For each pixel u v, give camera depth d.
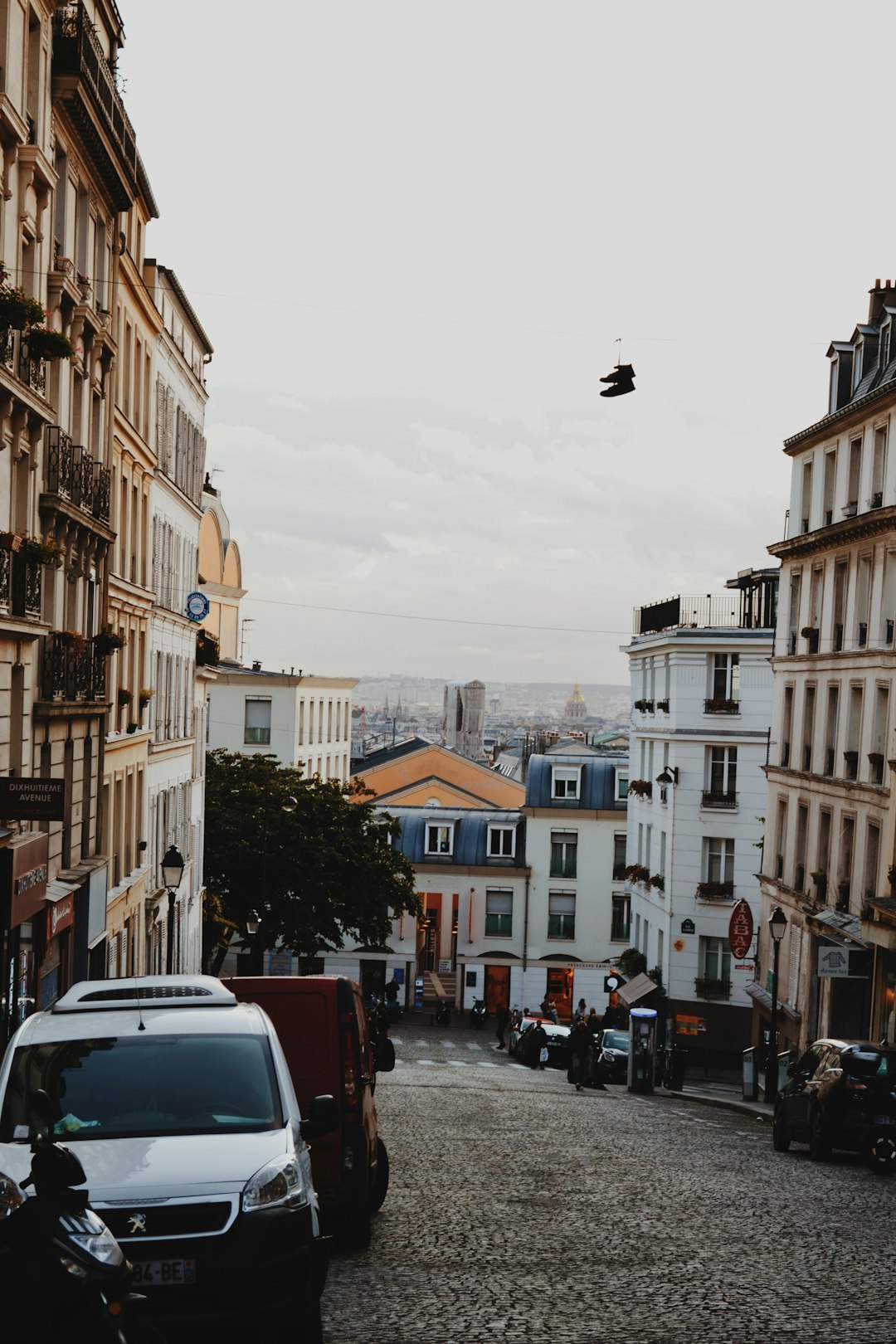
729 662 57.81
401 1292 10.07
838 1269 11.36
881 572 38.06
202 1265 7.63
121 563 36.81
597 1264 11.26
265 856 55.56
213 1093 8.83
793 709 45.38
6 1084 8.86
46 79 24.70
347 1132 11.88
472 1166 17.56
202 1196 7.79
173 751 46.00
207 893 56.91
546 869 81.56
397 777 104.94
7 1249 6.82
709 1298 10.11
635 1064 39.16
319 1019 12.08
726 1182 16.86
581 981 81.19
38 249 24.75
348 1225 11.80
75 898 29.52
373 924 58.25
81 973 29.67
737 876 57.25
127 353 36.56
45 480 25.83
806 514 45.03
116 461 35.19
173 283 43.12
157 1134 8.48
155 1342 6.80
